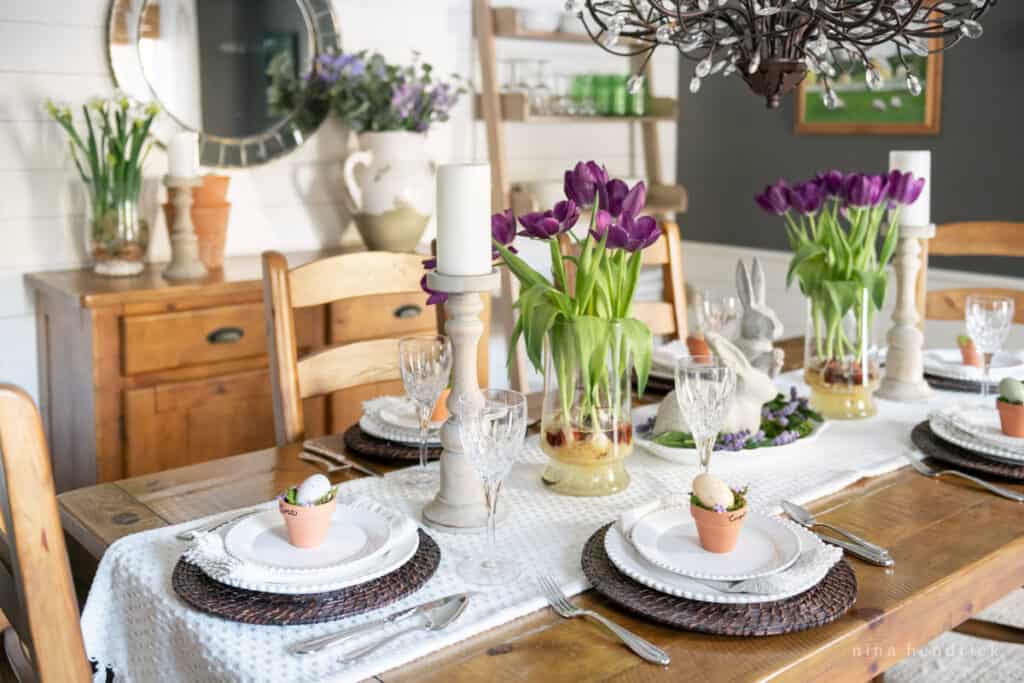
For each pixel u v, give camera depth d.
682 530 1.29
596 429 1.48
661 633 1.10
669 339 2.78
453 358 1.39
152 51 3.17
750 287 1.87
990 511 1.45
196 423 2.96
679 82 4.46
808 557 1.19
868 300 1.82
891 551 1.31
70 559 1.86
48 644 0.97
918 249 1.99
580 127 4.25
